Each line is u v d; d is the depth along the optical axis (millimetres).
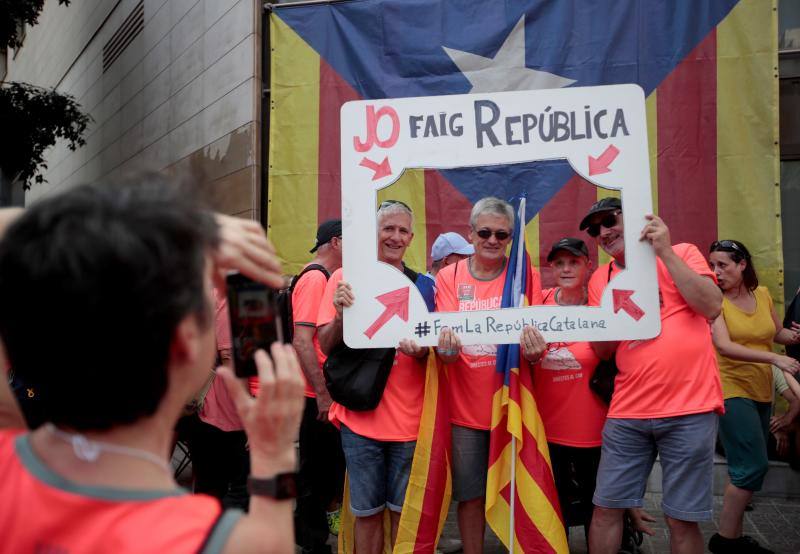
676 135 4969
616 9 5082
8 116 9430
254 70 6000
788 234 5117
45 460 826
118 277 749
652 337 2699
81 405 784
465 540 3102
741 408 3607
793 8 5176
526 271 3008
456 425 3086
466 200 5211
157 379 798
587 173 2766
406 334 2801
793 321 4270
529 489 2822
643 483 2900
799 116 5082
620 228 2898
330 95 5543
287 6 5621
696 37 4957
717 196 4902
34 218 793
